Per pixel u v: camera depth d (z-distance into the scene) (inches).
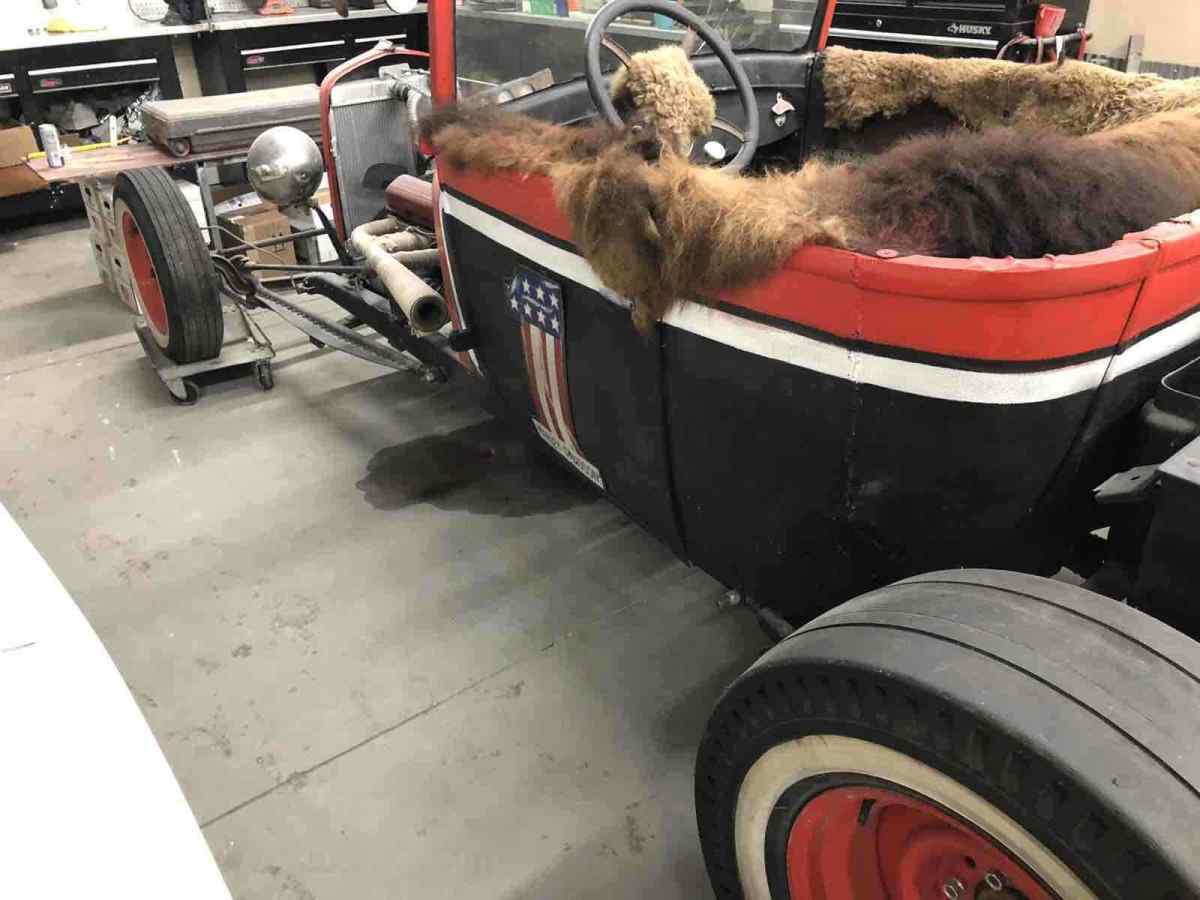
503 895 58.2
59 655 38.6
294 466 107.3
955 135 51.6
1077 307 40.3
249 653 78.8
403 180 109.8
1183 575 41.5
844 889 45.7
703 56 85.2
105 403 124.0
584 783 65.7
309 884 59.1
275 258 148.6
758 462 54.2
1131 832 31.1
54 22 197.8
